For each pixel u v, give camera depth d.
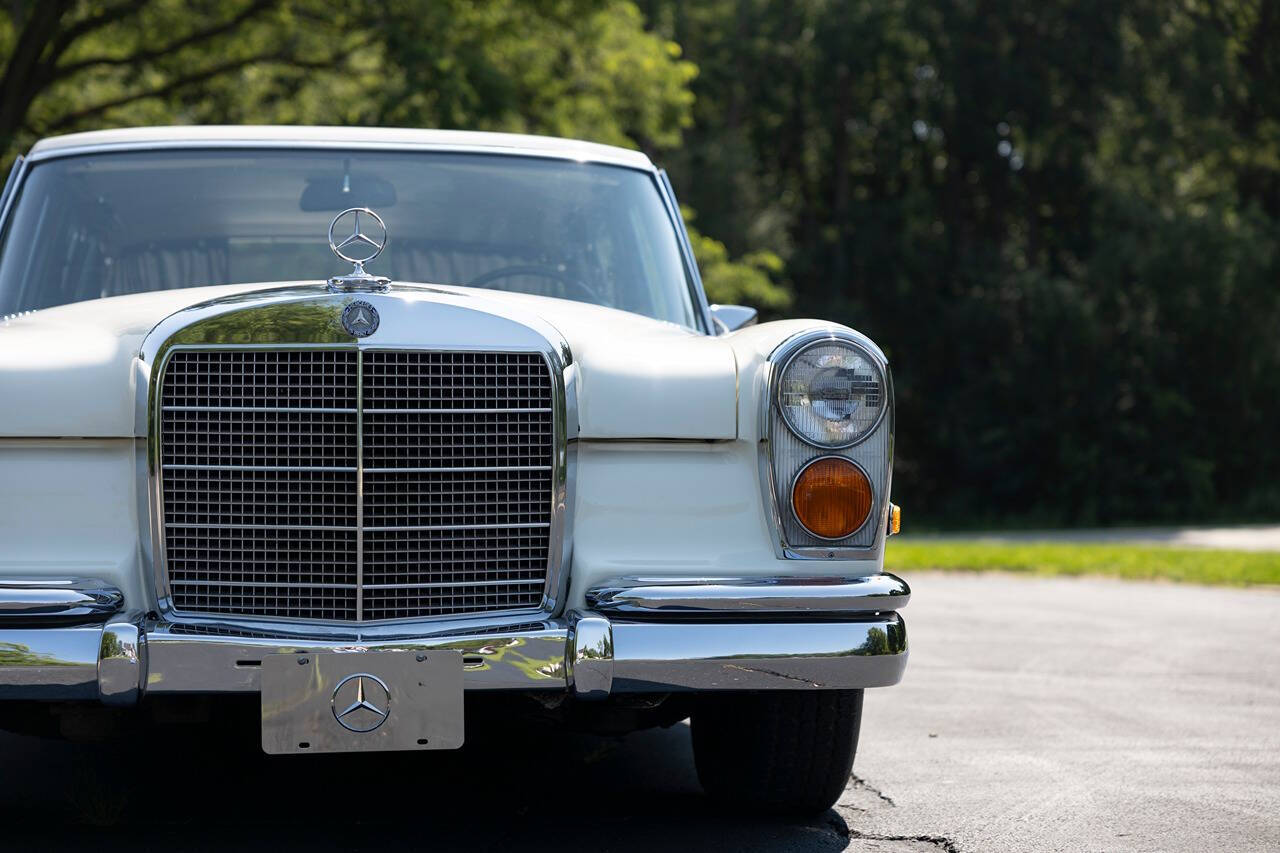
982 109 55.09
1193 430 46.62
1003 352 51.00
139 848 3.95
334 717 3.43
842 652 3.66
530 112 25.00
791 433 3.75
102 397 3.60
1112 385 46.75
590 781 4.79
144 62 23.02
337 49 24.08
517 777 4.84
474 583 3.62
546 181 5.07
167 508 3.57
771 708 4.11
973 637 8.87
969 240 55.47
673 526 3.76
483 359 3.63
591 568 3.69
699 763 4.43
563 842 4.02
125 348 3.68
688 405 3.78
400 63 21.83
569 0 24.67
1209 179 53.91
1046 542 32.94
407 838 4.06
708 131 54.91
